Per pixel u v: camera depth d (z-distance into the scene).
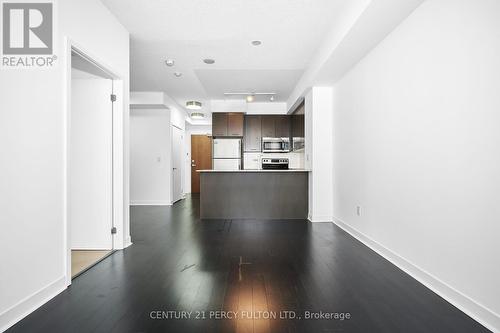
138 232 4.01
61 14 2.13
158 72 4.89
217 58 4.25
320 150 4.69
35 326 1.62
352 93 3.76
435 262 2.13
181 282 2.25
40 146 1.89
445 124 2.01
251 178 5.14
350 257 2.88
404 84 2.52
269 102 7.35
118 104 3.11
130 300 1.94
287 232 3.99
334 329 1.60
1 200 1.61
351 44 3.01
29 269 1.79
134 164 6.95
